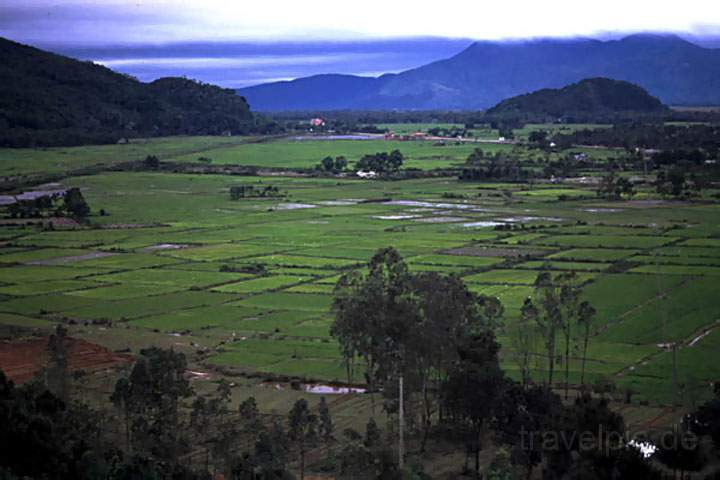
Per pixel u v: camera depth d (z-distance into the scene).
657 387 111.00
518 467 89.19
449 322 107.69
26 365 125.75
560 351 128.75
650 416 99.88
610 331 138.62
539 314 133.00
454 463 94.38
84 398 109.81
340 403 112.56
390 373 106.44
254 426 97.06
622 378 115.25
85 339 141.12
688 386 110.56
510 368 120.19
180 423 102.25
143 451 91.75
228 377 123.12
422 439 101.62
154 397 99.56
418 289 114.00
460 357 101.81
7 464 82.44
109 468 84.38
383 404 107.62
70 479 84.12
